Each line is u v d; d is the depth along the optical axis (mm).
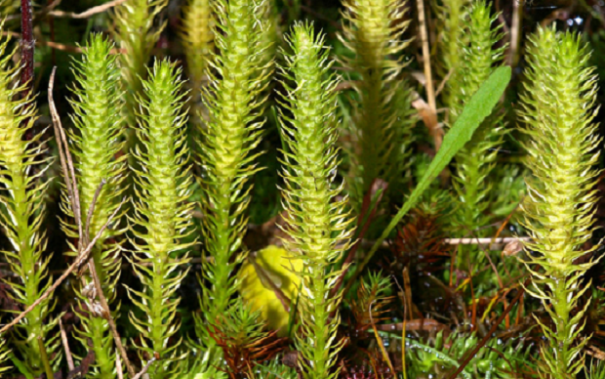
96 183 288
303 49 272
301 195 279
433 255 338
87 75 281
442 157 303
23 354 304
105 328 296
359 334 318
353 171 346
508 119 362
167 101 278
